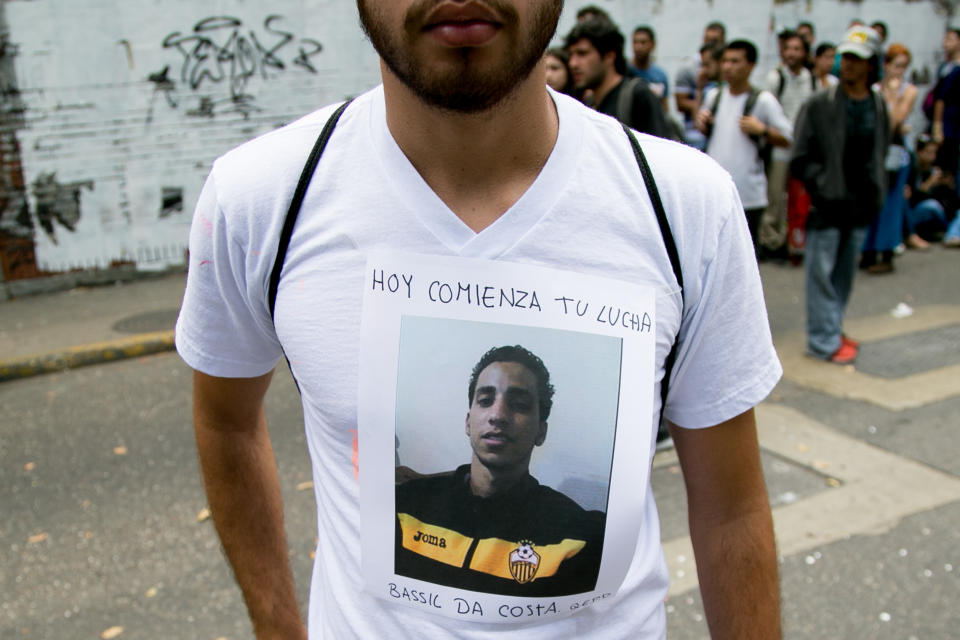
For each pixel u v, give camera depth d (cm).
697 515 108
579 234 91
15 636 267
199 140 692
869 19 943
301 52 705
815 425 407
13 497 357
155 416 443
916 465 365
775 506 335
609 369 92
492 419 92
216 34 676
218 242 98
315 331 94
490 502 94
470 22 78
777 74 756
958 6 993
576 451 93
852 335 545
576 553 95
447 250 91
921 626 263
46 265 668
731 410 101
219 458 116
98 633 267
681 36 839
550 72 432
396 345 92
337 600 102
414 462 93
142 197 685
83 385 495
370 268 91
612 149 94
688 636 262
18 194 648
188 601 283
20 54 627
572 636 98
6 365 508
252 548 119
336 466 99
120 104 661
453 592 96
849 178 466
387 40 82
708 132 602
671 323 95
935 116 842
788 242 732
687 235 94
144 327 577
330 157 94
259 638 120
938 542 306
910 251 780
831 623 265
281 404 448
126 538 322
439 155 90
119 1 643
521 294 90
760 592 105
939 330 547
